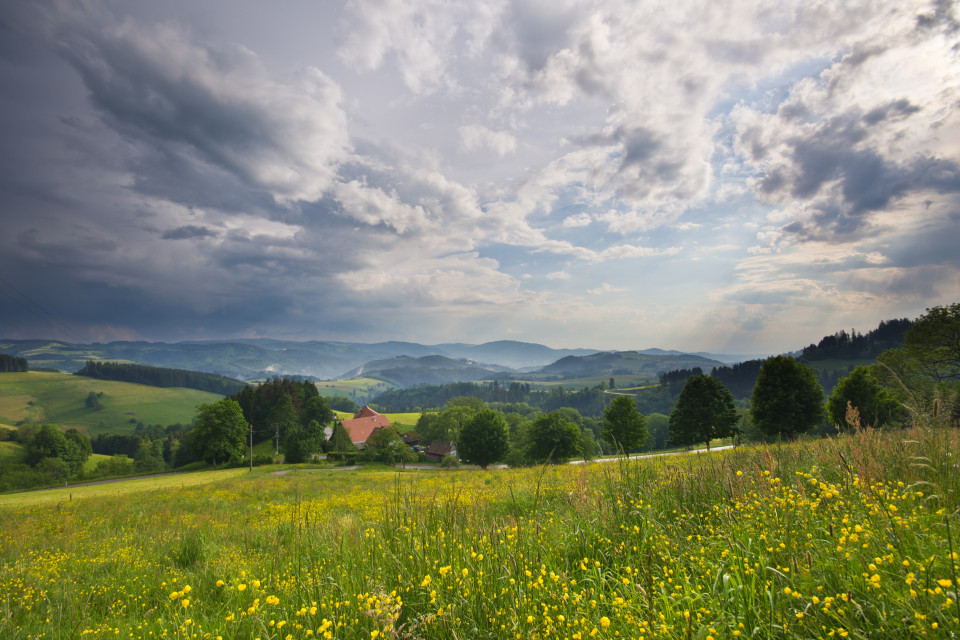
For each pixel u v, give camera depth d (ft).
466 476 69.46
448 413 321.73
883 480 13.89
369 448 264.31
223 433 231.09
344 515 34.09
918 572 8.29
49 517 53.98
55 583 22.61
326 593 12.91
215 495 73.20
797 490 15.56
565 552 14.87
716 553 12.19
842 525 11.07
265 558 20.49
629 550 13.97
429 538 15.25
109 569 25.20
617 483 21.02
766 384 121.90
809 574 9.43
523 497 28.09
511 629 9.58
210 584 19.49
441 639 9.73
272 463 240.73
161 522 41.37
